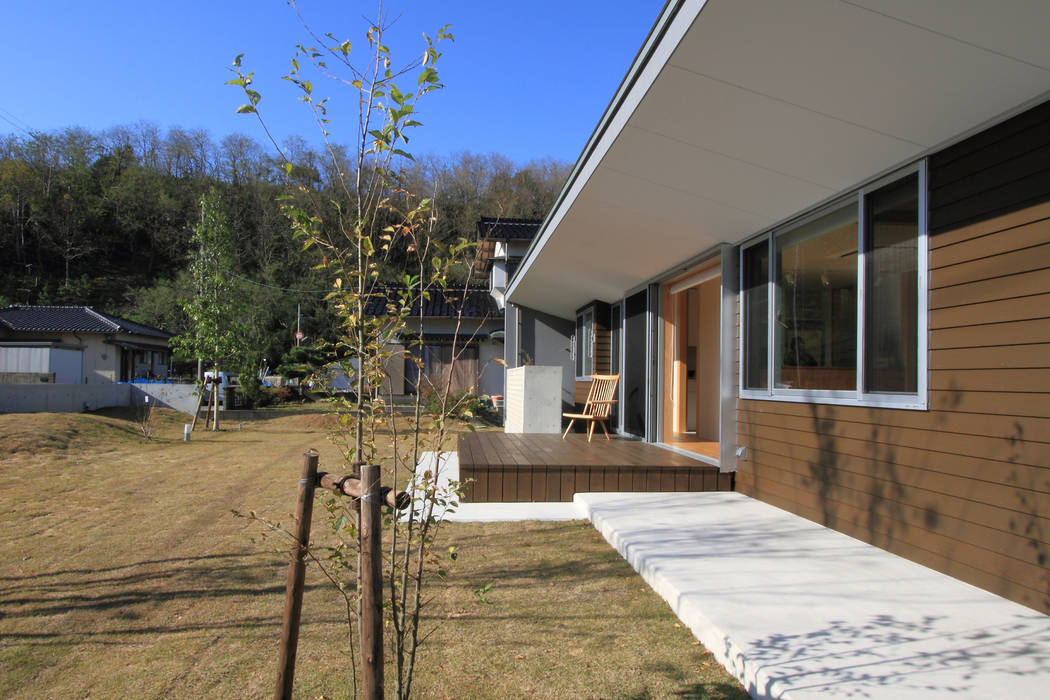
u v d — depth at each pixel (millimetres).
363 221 1802
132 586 3180
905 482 3082
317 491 5523
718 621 2361
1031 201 2424
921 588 2688
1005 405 2520
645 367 6965
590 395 7941
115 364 21484
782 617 2396
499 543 3877
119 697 2066
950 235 2803
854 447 3479
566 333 11664
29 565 3531
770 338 4371
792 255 4160
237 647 2453
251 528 4359
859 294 3408
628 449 6043
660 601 2871
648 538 3551
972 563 2688
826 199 3721
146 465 7398
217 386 12391
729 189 3996
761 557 3174
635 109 3266
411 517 1768
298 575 1724
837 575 2875
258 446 9445
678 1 2611
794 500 4086
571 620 2662
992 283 2586
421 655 2336
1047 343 2348
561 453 5648
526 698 2016
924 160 2951
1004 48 2182
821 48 2496
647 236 5453
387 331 1832
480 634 2521
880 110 2754
